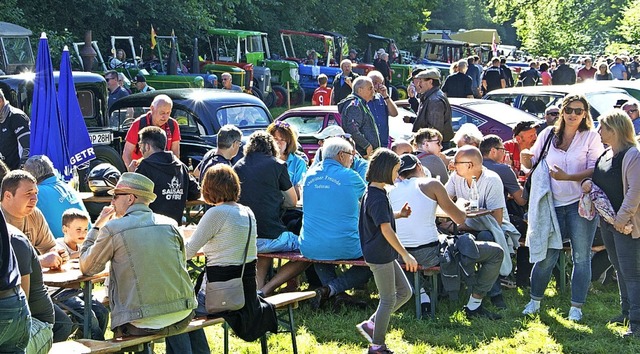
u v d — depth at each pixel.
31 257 4.52
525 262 8.37
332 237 7.29
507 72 21.97
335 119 12.67
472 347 6.60
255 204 7.48
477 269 7.50
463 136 8.60
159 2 28.55
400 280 6.22
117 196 5.11
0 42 19.20
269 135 7.70
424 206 7.10
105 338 6.46
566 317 7.34
